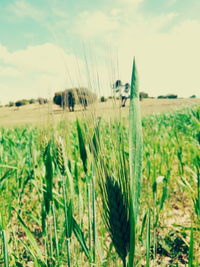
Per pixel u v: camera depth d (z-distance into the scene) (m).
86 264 1.99
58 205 2.06
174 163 5.14
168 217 2.98
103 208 1.15
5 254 1.42
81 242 1.52
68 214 1.46
